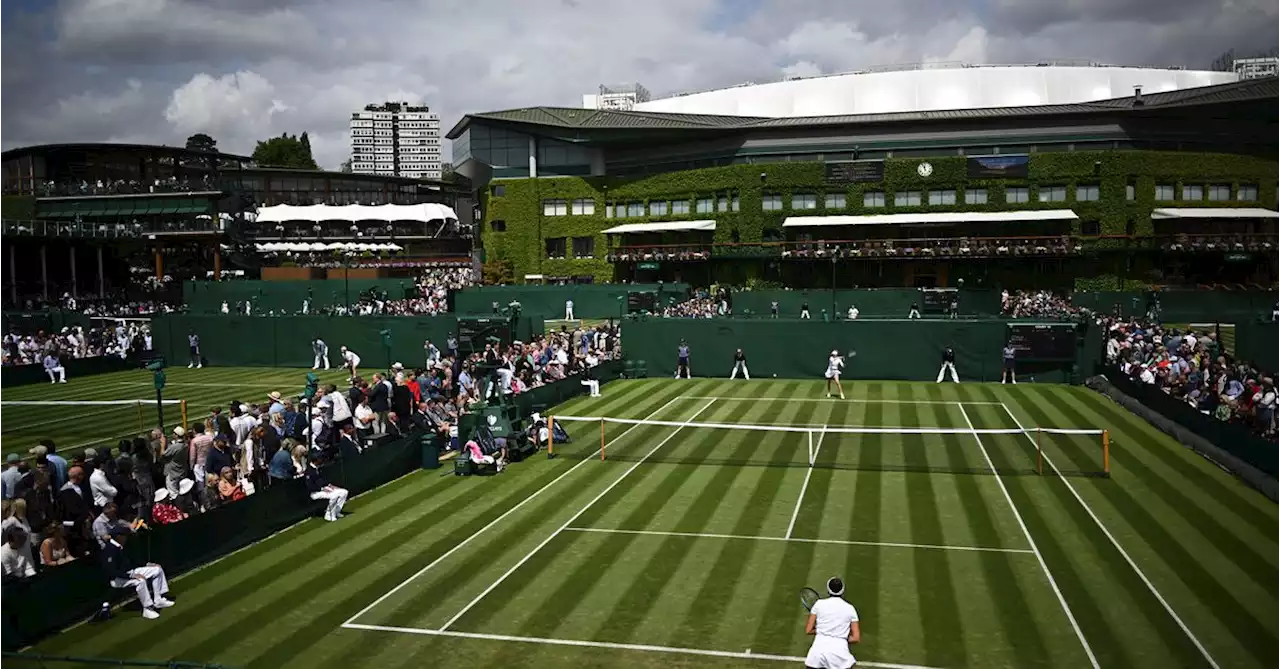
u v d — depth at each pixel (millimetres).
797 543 20469
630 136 102688
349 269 98062
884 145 96375
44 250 81750
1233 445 26281
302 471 23109
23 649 15641
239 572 19203
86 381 49500
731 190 99000
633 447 30594
